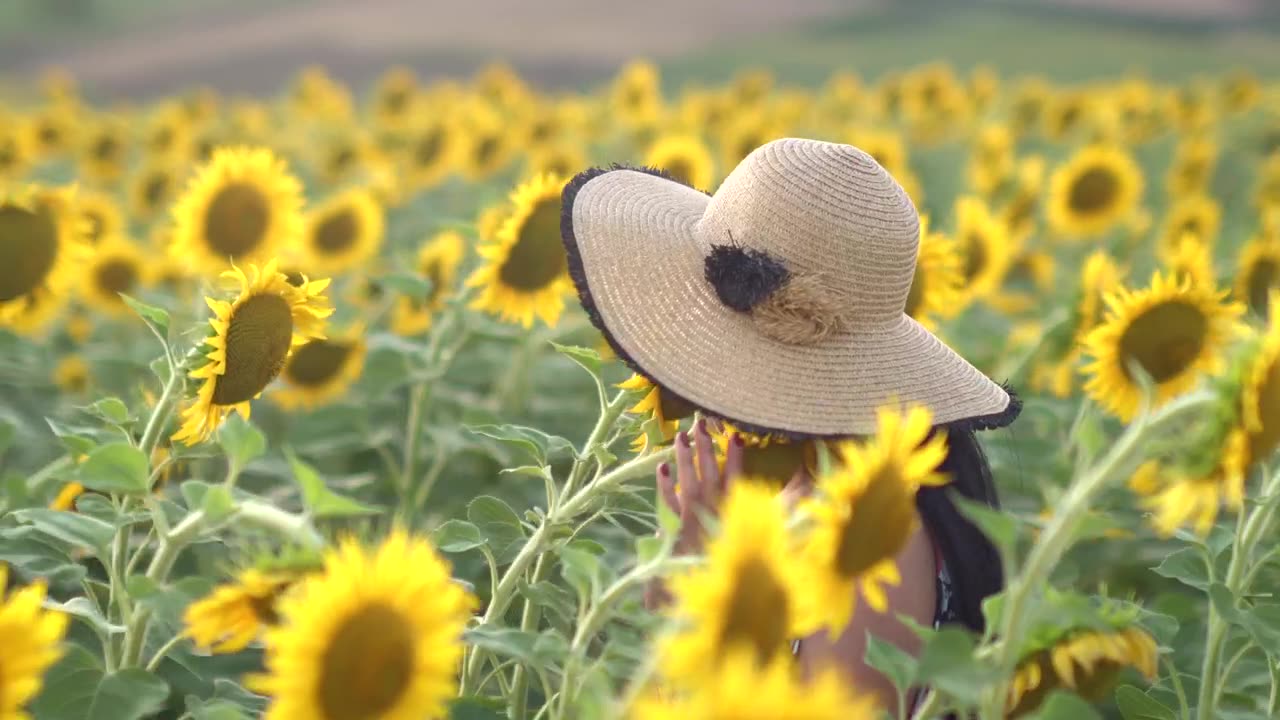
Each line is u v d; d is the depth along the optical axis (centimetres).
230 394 281
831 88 2041
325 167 1097
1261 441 205
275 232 422
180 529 229
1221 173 1401
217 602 216
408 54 5197
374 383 489
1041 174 1035
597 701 186
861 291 285
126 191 1071
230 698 268
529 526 316
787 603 188
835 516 194
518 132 1202
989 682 194
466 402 552
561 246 404
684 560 210
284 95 1928
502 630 233
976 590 286
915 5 6350
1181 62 3997
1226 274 589
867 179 288
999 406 292
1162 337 380
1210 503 205
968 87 1809
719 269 279
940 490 287
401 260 572
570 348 310
